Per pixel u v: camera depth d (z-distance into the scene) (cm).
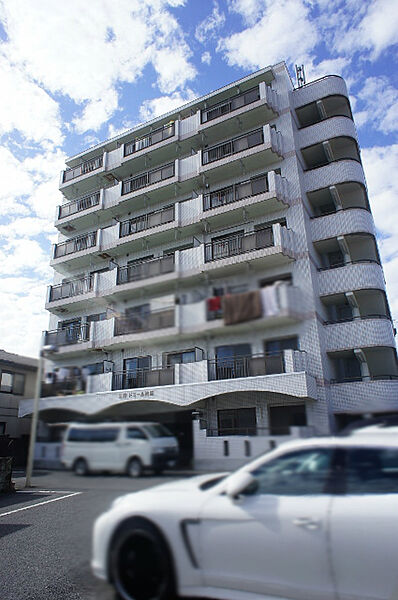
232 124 1361
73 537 166
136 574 152
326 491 170
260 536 159
